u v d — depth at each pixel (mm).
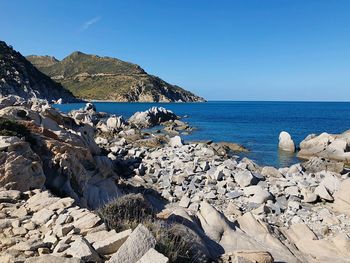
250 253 10344
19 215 9305
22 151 13367
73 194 14508
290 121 92688
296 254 12797
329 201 19812
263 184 22609
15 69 152875
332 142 40000
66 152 16594
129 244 6969
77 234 7965
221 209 18719
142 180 23484
